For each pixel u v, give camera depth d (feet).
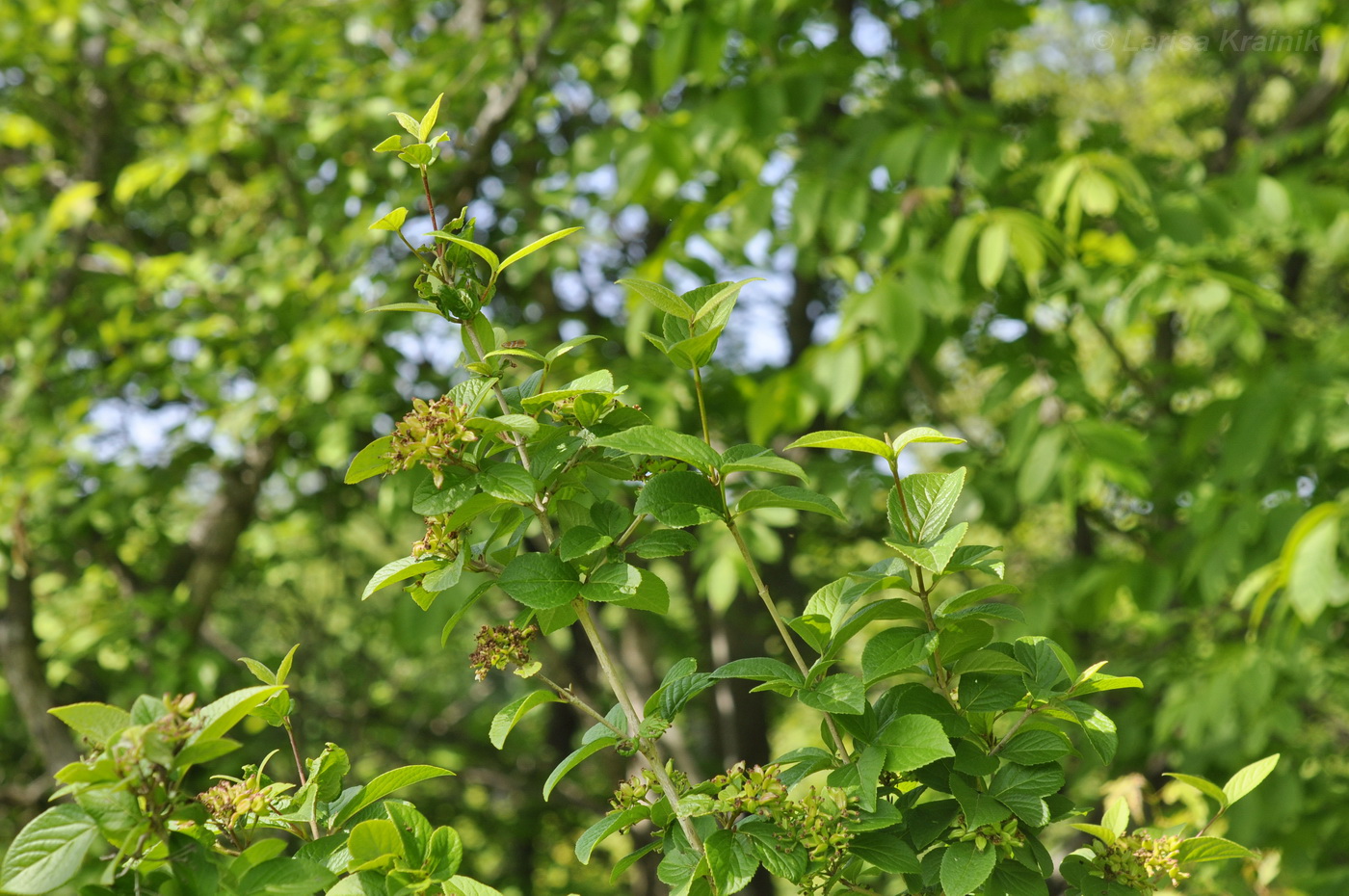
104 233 20.58
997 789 3.87
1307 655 12.95
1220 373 17.03
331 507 20.51
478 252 3.94
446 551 3.86
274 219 20.08
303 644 25.93
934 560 3.49
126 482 17.01
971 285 13.66
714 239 15.24
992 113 14.76
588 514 4.24
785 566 20.53
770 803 3.64
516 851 30.55
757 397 13.35
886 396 18.69
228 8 18.16
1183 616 16.14
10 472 16.24
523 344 4.10
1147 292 12.07
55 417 17.57
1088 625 14.46
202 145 16.49
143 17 19.34
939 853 3.91
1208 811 12.74
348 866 3.58
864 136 14.05
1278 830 13.26
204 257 17.44
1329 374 12.10
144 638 17.15
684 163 13.84
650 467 4.18
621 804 4.05
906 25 14.61
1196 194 12.99
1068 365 13.65
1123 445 12.17
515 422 3.71
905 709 4.00
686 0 14.08
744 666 3.99
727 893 3.54
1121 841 3.89
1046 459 12.21
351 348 15.16
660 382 14.58
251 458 18.21
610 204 17.07
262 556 20.99
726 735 21.45
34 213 18.43
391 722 27.94
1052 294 13.10
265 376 15.16
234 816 3.61
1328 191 13.12
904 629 3.94
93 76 19.74
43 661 17.66
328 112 16.10
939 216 13.83
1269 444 11.80
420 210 15.94
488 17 19.31
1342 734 17.16
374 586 3.86
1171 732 14.26
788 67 13.93
